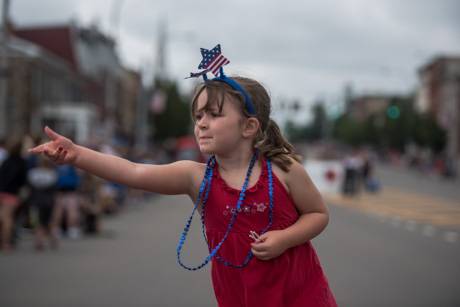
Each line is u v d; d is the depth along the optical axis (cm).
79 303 648
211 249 228
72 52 4728
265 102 222
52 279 778
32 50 3344
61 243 1111
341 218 1692
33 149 207
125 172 217
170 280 782
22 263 891
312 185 225
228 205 218
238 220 218
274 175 220
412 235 1334
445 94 7681
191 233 1292
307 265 231
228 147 214
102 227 1384
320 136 18775
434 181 4325
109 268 861
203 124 212
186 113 6694
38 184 1027
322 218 226
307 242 235
